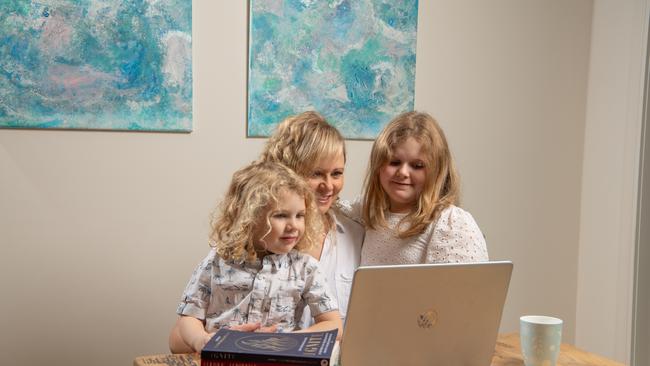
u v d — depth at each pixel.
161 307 2.63
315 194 2.01
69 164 2.44
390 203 2.08
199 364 1.57
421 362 1.45
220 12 2.66
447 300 1.43
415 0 3.06
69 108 2.41
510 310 3.48
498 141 3.35
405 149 1.94
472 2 3.23
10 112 2.32
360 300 1.34
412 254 1.98
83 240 2.48
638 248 3.32
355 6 2.91
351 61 2.92
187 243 2.66
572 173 3.58
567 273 3.62
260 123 2.75
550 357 1.56
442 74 3.18
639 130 3.28
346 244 2.13
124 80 2.48
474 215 3.32
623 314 3.38
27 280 2.40
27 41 2.33
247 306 1.78
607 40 3.46
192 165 2.65
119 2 2.46
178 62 2.57
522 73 3.39
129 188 2.54
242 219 1.77
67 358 2.48
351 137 2.94
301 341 1.40
